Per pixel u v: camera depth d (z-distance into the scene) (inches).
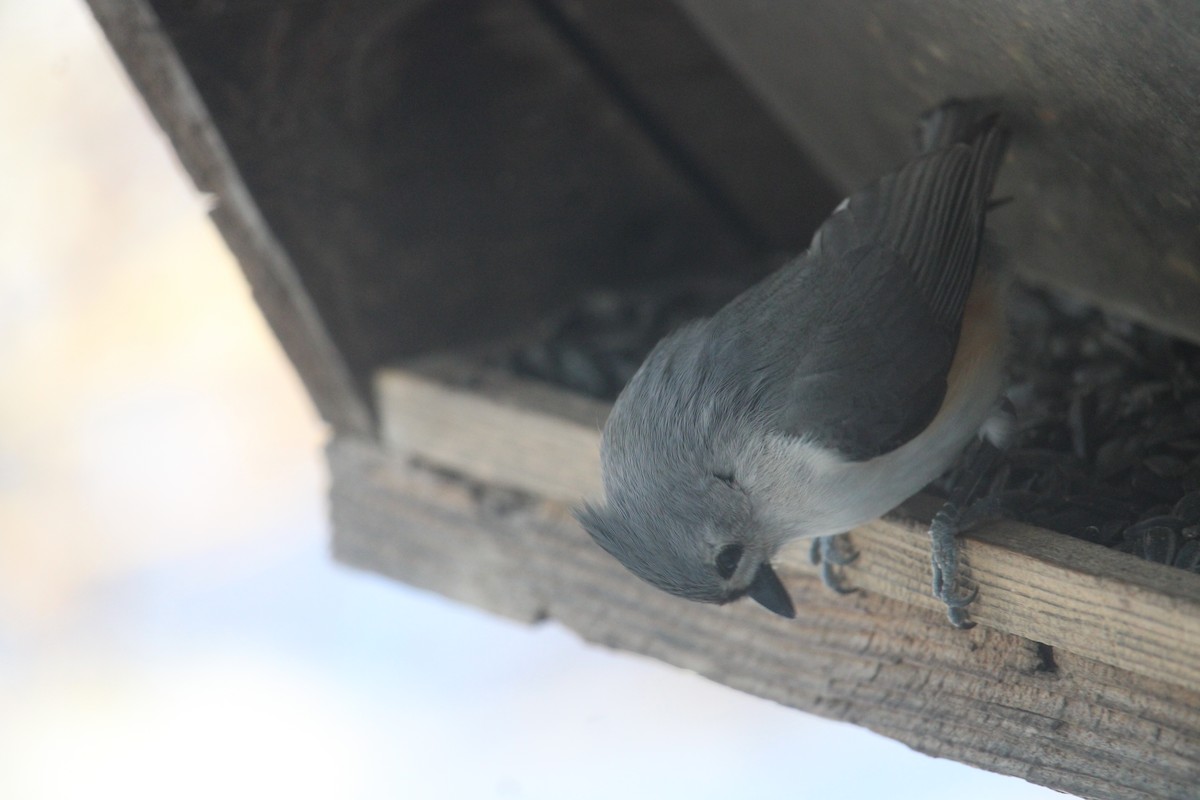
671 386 234.5
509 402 311.0
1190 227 234.7
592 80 352.5
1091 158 243.0
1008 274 262.2
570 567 291.9
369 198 330.6
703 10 316.8
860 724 234.8
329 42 305.0
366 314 336.2
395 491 331.9
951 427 238.1
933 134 259.3
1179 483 238.5
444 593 317.4
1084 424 258.2
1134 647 200.4
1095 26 202.4
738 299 246.7
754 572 237.6
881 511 236.4
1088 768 204.8
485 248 358.0
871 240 245.3
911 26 246.8
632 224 386.0
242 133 301.0
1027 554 213.5
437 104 336.5
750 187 388.2
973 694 221.3
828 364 232.8
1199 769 194.5
